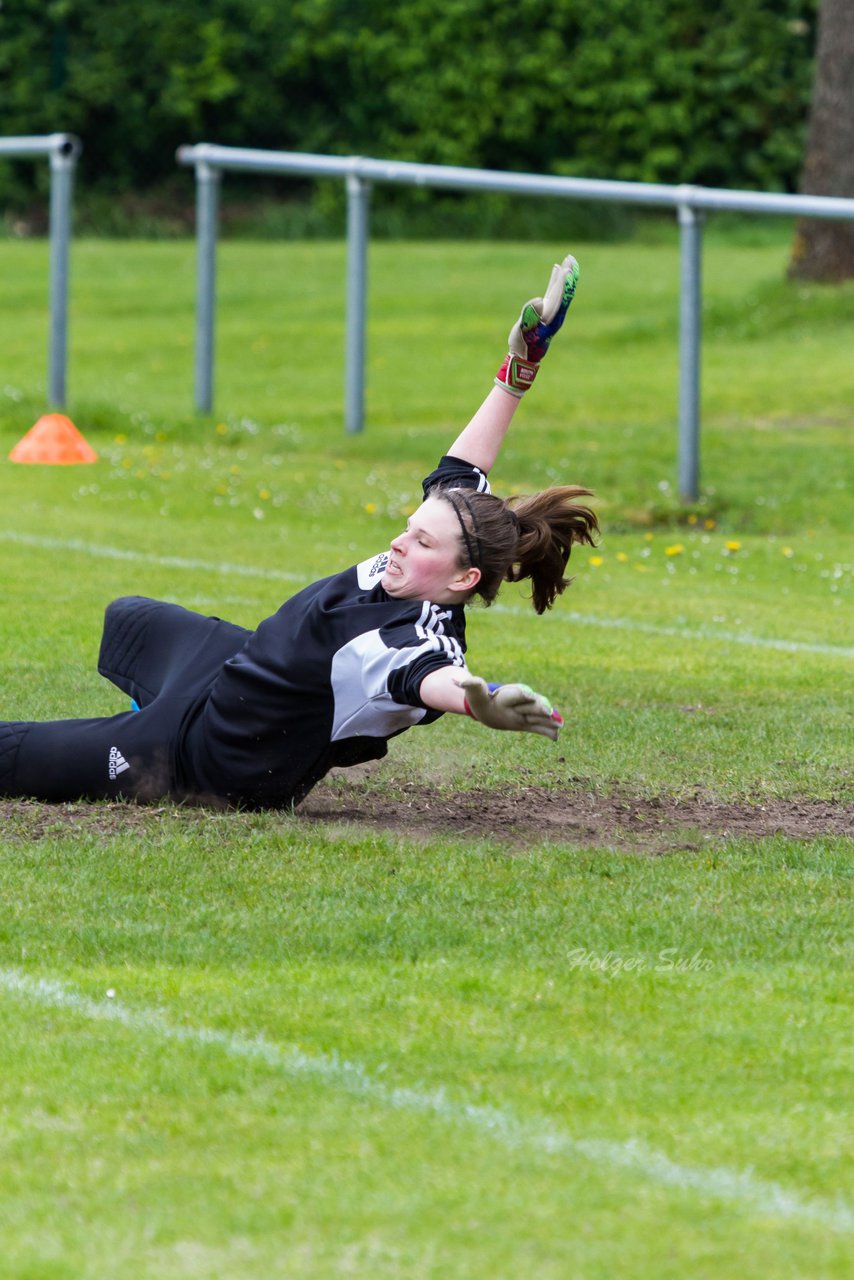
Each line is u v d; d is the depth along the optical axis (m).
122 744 16.77
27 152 49.88
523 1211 9.41
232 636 16.95
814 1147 10.24
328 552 34.28
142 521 37.38
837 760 19.92
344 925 13.84
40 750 16.94
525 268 91.12
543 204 114.75
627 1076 11.12
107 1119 10.41
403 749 19.88
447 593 15.45
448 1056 11.36
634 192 41.12
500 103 120.31
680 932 13.91
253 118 123.31
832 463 45.38
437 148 121.31
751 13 120.00
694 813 17.75
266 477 42.94
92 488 40.66
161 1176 9.73
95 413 50.53
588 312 76.81
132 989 12.44
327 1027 11.80
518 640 26.56
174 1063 11.18
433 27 119.56
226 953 13.23
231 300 80.81
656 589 32.25
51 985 12.49
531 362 16.69
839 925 14.24
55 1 119.06
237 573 31.56
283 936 13.57
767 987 12.75
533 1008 12.22
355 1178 9.73
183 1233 9.13
